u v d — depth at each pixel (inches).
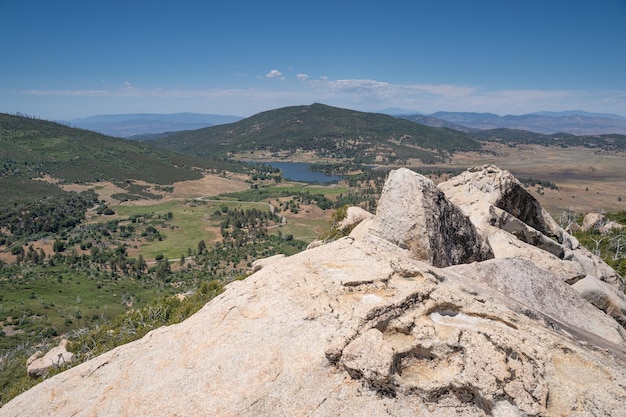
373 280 452.8
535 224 1035.9
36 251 7588.6
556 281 571.2
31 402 465.7
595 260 972.6
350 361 359.9
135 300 5506.9
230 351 416.8
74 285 6003.9
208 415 370.9
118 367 470.6
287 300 444.1
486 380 332.2
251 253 7687.0
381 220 691.4
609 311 628.7
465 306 418.9
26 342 3863.2
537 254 749.3
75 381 472.7
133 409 409.4
